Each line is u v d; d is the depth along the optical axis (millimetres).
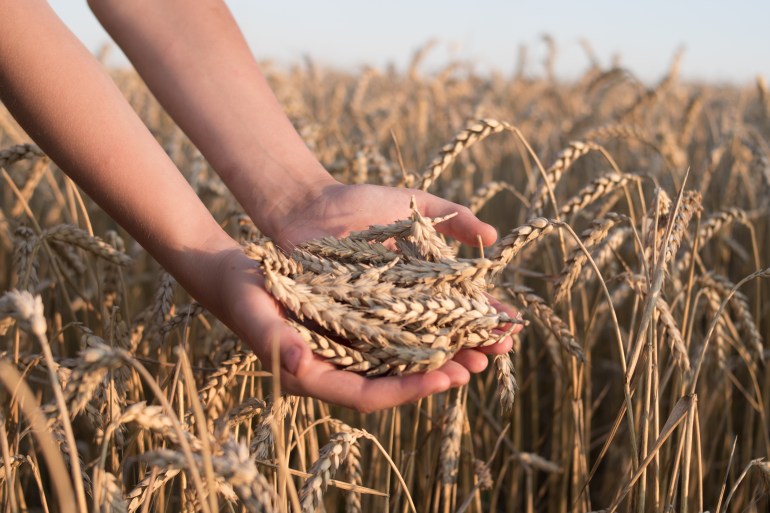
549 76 3449
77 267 1120
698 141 2520
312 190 877
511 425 1309
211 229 721
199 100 883
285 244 862
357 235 733
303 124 1395
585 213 1300
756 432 1333
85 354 521
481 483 918
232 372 777
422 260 701
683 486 759
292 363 586
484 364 700
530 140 2691
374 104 2666
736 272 1651
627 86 3742
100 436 712
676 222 823
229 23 909
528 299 856
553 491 1187
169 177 716
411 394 616
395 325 653
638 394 900
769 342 1388
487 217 2059
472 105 2686
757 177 1765
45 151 701
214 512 516
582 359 836
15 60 667
